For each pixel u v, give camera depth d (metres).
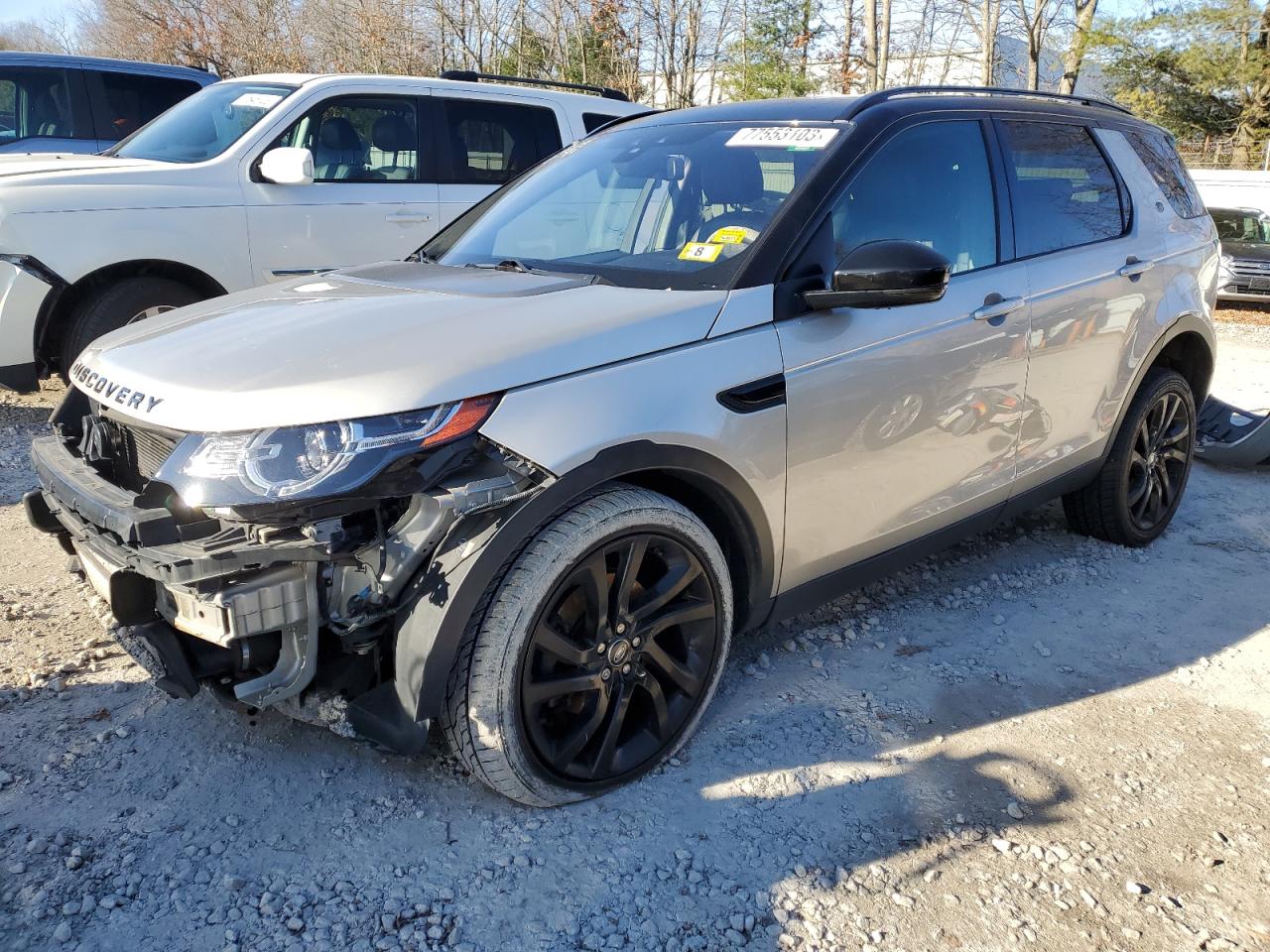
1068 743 3.02
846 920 2.28
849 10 24.50
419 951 2.15
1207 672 3.49
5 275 5.38
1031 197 3.77
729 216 3.07
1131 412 4.32
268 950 2.14
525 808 2.61
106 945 2.14
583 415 2.42
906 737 3.01
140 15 31.34
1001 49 32.38
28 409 6.58
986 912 2.32
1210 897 2.40
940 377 3.24
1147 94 29.77
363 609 2.29
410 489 2.21
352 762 2.78
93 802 2.58
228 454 2.18
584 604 2.55
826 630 3.69
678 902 2.31
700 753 2.88
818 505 3.00
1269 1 27.27
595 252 3.23
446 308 2.66
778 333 2.82
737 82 25.83
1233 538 4.82
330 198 6.38
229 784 2.67
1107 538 4.61
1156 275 4.25
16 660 3.28
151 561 2.12
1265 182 15.62
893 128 3.30
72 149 9.27
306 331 2.54
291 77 6.65
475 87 7.07
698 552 2.73
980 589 4.11
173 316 2.97
